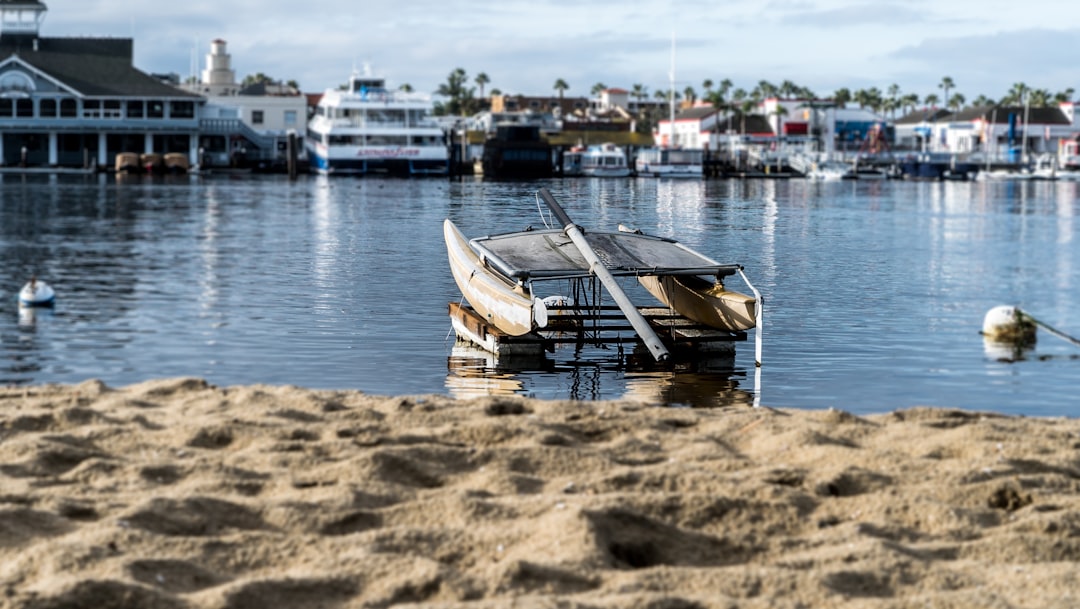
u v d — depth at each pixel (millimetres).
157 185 85500
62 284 29938
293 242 41656
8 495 8148
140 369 19594
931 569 7059
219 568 7043
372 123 108375
